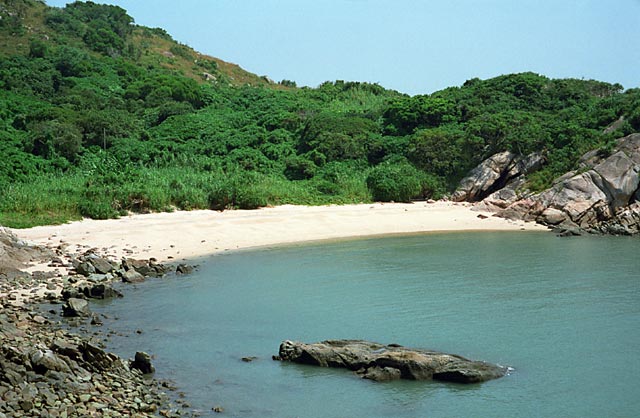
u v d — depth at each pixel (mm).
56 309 28688
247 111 88938
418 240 49906
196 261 40594
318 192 65062
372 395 20469
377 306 30109
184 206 55719
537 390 20844
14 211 47062
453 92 85312
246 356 23688
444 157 70562
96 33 114000
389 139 75875
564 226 55469
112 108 82500
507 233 53812
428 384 21406
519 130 69000
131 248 42188
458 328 26812
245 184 60469
